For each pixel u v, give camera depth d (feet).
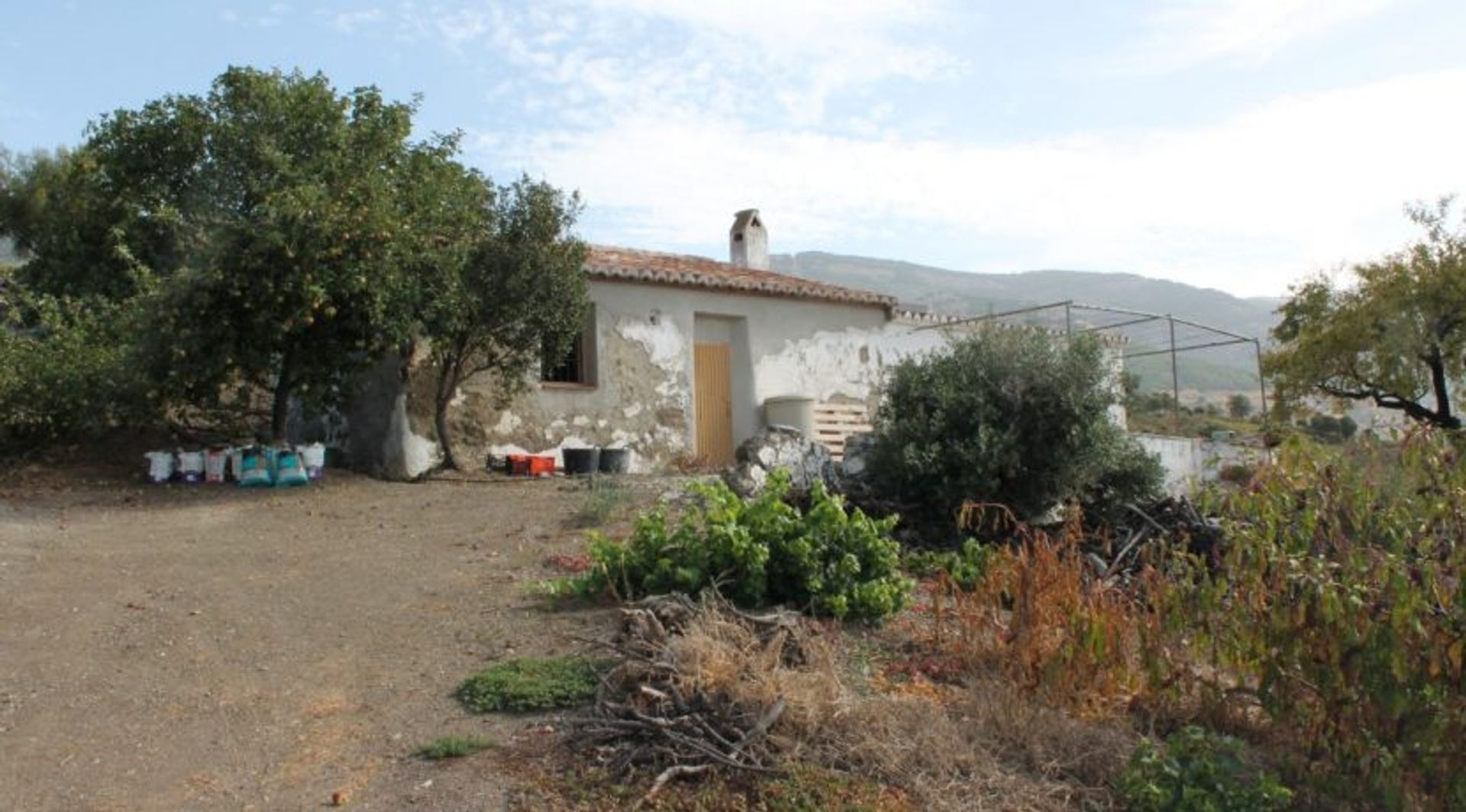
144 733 16.49
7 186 60.85
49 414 38.75
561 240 44.27
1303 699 15.19
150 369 38.34
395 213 40.29
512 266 42.47
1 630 21.01
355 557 27.61
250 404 46.09
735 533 21.07
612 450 47.73
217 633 21.12
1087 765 15.66
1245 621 15.10
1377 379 68.59
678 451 52.90
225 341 38.37
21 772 15.20
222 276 37.32
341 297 39.24
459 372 43.32
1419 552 14.64
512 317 42.65
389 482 41.88
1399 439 16.05
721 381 56.70
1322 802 15.07
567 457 46.55
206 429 45.50
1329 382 71.67
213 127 47.06
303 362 40.73
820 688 16.20
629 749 14.99
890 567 21.83
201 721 16.94
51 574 25.26
